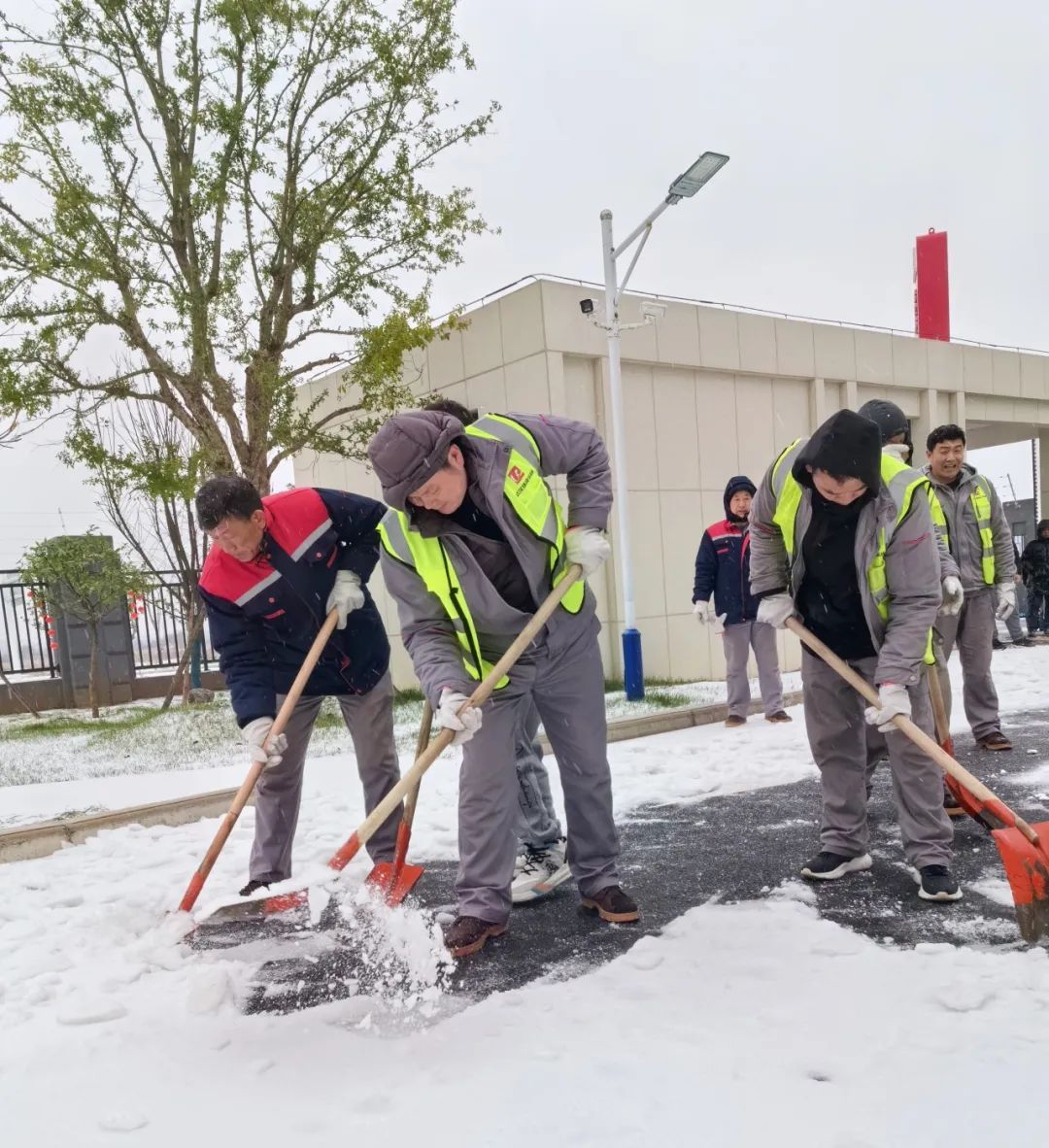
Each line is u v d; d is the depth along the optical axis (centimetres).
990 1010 221
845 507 305
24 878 397
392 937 295
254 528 313
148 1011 255
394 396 946
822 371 1128
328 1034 237
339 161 943
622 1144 175
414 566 282
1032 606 1318
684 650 1014
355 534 341
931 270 1412
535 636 292
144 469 890
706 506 1038
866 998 230
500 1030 228
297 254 947
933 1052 202
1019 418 1407
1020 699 712
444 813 459
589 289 938
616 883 315
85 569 1081
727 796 478
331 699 1001
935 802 314
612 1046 214
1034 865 253
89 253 878
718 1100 188
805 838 391
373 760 360
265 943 310
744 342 1058
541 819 360
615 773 537
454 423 263
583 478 302
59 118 876
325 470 1263
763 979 248
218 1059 226
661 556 1002
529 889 338
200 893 360
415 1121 189
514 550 279
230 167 923
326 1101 203
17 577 1223
